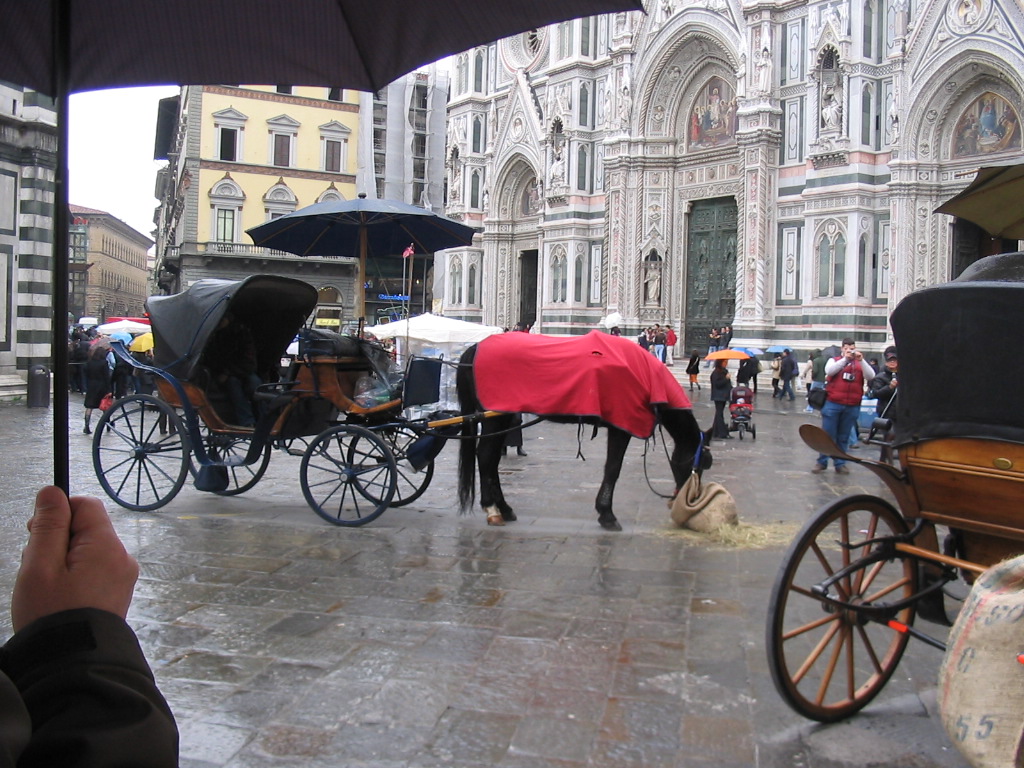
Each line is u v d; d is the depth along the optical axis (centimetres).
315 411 1055
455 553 847
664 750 456
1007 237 771
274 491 1190
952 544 525
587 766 440
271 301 1081
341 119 5412
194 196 5122
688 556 843
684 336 3747
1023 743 363
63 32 170
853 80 2961
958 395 445
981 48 2664
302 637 612
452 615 662
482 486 991
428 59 221
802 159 3189
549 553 851
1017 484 437
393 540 898
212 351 1068
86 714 131
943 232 2858
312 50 223
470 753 452
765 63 3231
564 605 689
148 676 145
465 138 4650
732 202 3575
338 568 789
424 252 1442
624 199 3797
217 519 991
